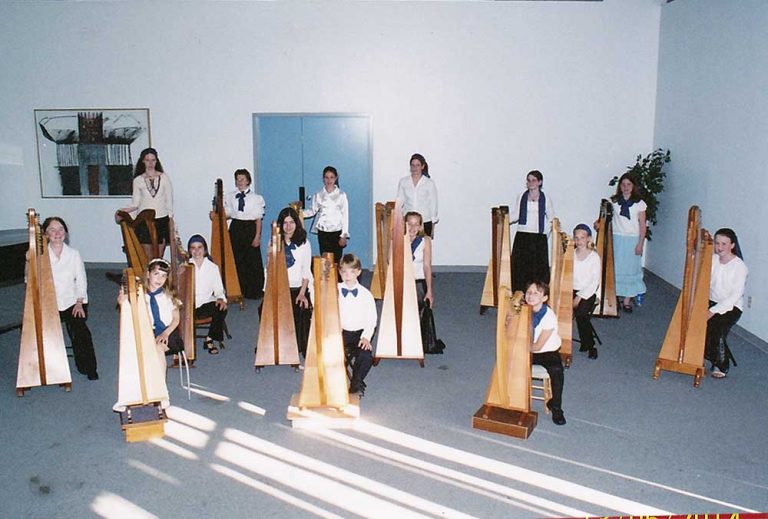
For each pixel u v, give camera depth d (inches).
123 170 348.2
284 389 187.6
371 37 334.0
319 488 136.0
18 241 258.1
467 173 345.4
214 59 337.7
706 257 187.3
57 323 182.5
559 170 345.1
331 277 161.3
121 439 157.5
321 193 277.6
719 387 189.6
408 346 203.9
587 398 181.2
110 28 336.2
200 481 138.9
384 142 343.6
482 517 126.2
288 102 340.8
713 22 271.6
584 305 212.1
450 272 350.6
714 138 269.1
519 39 334.0
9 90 343.0
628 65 335.9
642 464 145.6
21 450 151.9
